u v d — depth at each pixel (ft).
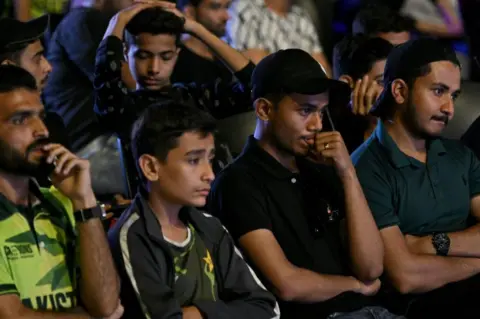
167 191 15.16
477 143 20.63
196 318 14.98
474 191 19.13
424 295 18.49
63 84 22.00
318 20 28.63
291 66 16.72
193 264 15.37
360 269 17.04
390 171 18.34
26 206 14.42
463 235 18.34
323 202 17.29
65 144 17.24
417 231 18.52
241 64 20.83
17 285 13.98
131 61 19.36
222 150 20.12
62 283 14.40
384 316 17.08
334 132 16.92
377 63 19.84
